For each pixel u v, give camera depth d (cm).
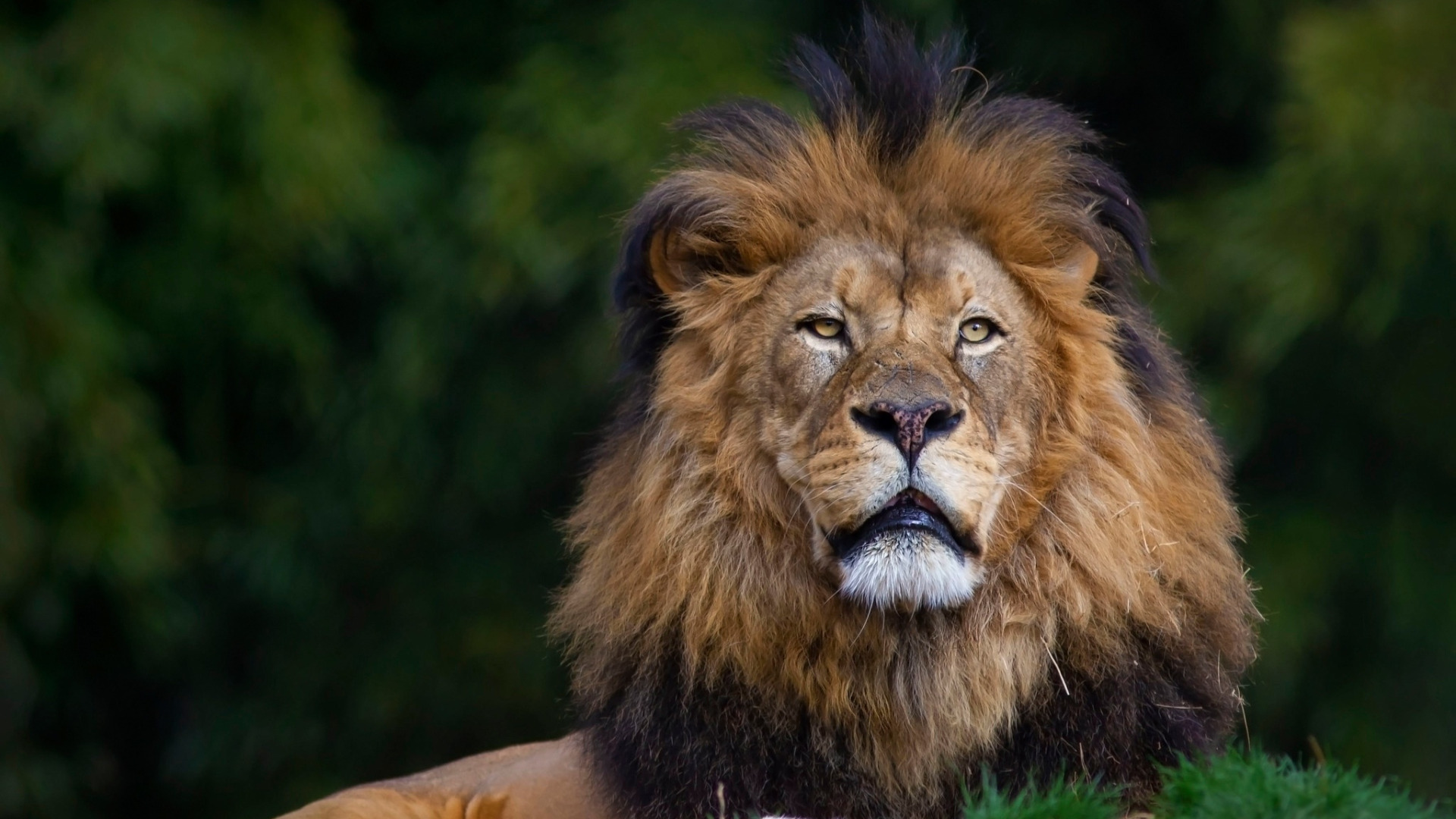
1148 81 1425
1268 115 1362
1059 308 584
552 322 1351
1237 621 596
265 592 1391
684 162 634
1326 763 520
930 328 564
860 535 546
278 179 1273
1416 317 1246
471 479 1363
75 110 1216
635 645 585
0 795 1309
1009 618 564
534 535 1417
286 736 1404
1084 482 577
